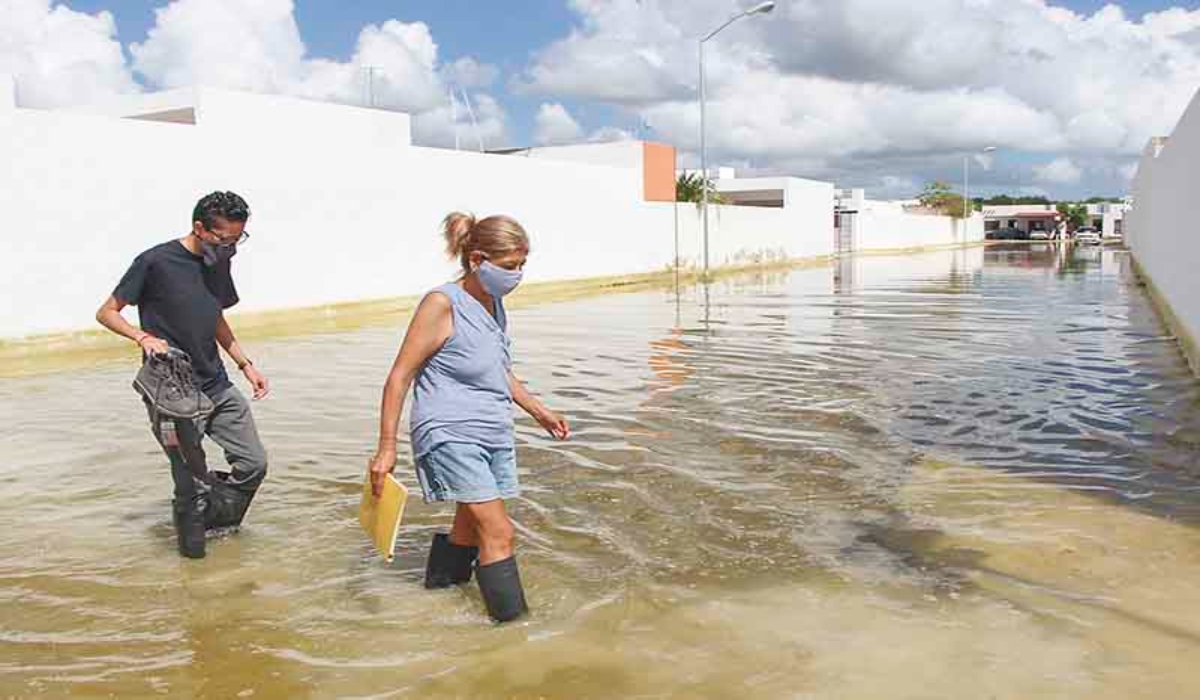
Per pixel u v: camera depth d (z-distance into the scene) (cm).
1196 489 561
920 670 338
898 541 477
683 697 321
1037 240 10088
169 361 438
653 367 1086
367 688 330
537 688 329
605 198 3125
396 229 2180
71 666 347
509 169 2608
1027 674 334
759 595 409
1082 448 668
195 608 399
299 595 413
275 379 1028
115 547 475
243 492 483
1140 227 3597
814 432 729
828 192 5419
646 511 530
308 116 2088
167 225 1609
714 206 3953
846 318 1695
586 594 412
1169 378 966
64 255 1439
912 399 864
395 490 375
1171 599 399
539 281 2758
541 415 429
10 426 776
